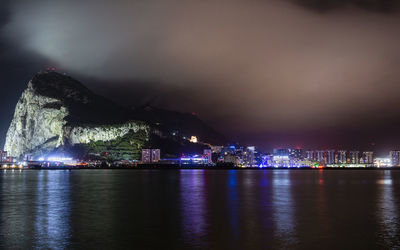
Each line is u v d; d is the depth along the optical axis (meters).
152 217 63.94
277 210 73.81
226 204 84.06
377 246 43.03
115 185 153.88
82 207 77.50
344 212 70.69
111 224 56.91
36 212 69.94
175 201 90.19
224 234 49.47
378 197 101.19
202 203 85.88
